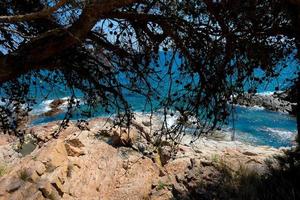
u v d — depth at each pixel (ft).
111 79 12.82
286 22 12.89
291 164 24.89
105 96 13.20
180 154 39.50
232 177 30.60
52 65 10.87
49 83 13.25
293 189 21.16
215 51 12.21
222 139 54.80
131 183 32.04
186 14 12.09
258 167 31.14
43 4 11.65
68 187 29.63
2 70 9.50
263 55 12.34
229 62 12.43
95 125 44.34
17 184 27.86
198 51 12.60
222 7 11.48
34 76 13.01
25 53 9.62
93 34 12.02
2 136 47.01
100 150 36.88
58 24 11.60
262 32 12.28
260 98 82.58
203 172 32.50
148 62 13.03
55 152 32.58
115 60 12.86
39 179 28.89
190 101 13.00
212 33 12.00
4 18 8.09
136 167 34.73
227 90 12.68
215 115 12.78
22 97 12.92
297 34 12.30
